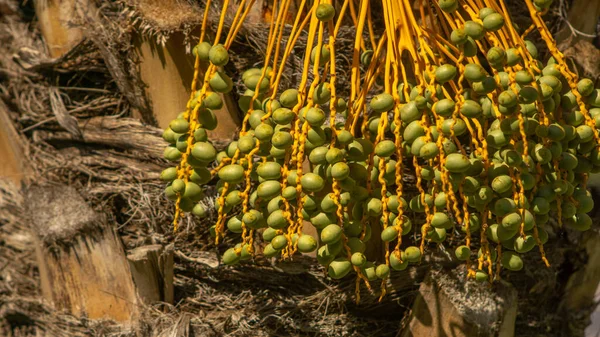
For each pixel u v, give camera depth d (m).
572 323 2.46
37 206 2.47
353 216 2.16
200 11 2.35
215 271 2.40
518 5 2.38
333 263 2.15
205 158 2.15
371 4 2.34
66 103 2.49
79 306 2.45
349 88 2.35
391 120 2.29
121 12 2.39
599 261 2.45
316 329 2.39
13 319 2.62
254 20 2.36
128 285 2.43
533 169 2.15
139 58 2.39
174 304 2.41
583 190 2.19
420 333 2.36
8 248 2.65
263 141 2.12
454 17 2.21
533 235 2.16
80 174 2.48
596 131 2.14
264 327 2.39
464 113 2.11
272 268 2.38
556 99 2.16
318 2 2.17
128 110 2.47
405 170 2.34
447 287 2.35
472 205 2.16
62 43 2.50
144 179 2.43
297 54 2.35
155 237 2.42
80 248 2.45
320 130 2.12
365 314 2.40
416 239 2.36
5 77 2.57
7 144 2.59
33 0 2.52
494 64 2.11
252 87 2.18
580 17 2.40
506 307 2.35
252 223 2.14
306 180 2.11
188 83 2.39
